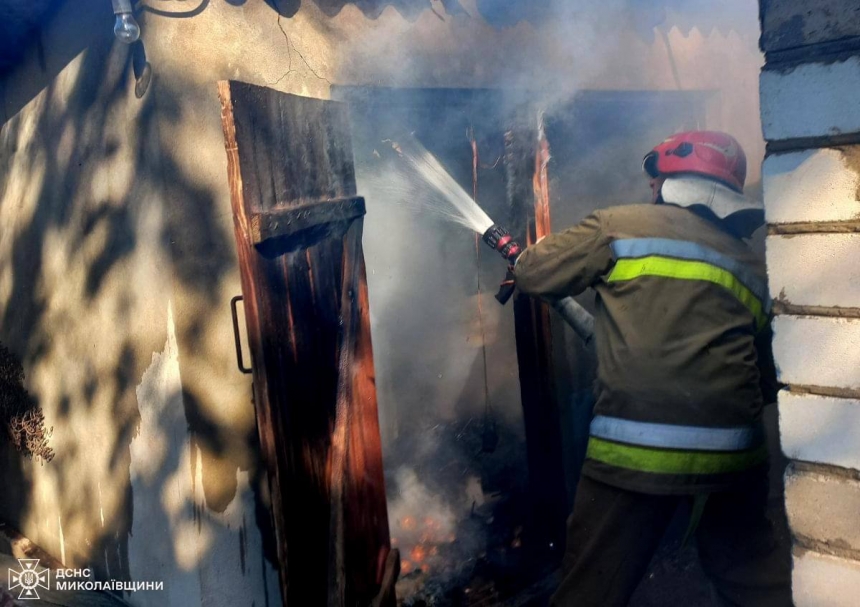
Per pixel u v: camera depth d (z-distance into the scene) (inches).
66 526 126.3
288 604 79.6
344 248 102.3
